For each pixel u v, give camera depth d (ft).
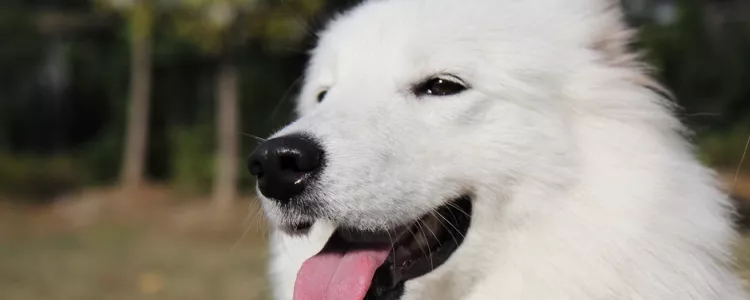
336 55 2.33
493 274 2.19
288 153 2.04
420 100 2.21
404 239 2.20
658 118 2.16
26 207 8.84
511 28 2.23
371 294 2.15
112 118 11.10
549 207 2.14
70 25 11.53
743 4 9.52
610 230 2.07
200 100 10.19
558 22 2.27
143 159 9.00
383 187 2.09
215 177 8.86
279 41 7.61
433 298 2.22
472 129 2.19
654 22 8.18
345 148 2.08
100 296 5.00
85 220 7.97
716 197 2.15
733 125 8.11
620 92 2.17
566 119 2.18
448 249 2.22
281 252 2.36
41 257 6.30
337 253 2.16
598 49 2.25
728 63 8.66
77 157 11.58
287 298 2.35
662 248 2.05
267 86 9.62
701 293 2.05
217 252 6.31
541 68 2.19
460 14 2.25
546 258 2.14
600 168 2.12
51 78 12.66
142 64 8.71
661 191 2.07
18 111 12.84
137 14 7.66
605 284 2.07
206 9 7.24
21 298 4.96
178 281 5.34
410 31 2.23
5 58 12.10
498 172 2.17
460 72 2.19
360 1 2.68
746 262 2.27
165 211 8.09
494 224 2.18
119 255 6.31
